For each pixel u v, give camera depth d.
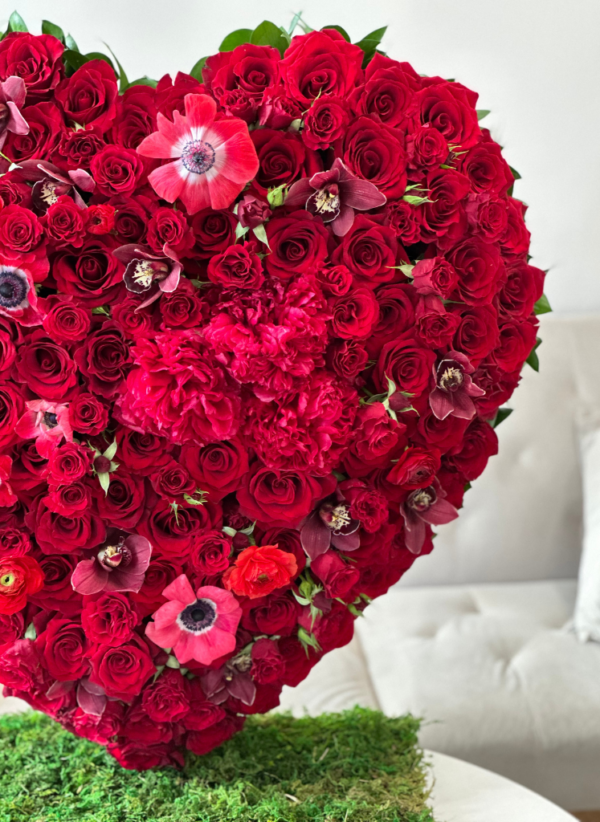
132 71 1.86
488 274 0.93
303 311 0.86
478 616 1.76
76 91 0.89
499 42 1.97
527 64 1.99
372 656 1.64
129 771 1.05
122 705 0.97
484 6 1.95
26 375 0.87
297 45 0.89
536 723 1.43
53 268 0.87
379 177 0.90
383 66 0.92
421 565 1.93
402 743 1.13
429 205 0.91
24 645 0.93
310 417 0.88
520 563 1.92
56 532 0.90
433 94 0.92
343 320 0.89
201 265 0.89
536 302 1.04
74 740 1.12
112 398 0.88
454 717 1.44
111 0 1.83
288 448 0.89
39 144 0.88
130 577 0.91
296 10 1.88
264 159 0.88
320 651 1.01
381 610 1.81
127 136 0.89
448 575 1.94
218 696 0.98
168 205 0.88
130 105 0.89
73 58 0.91
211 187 0.85
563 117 2.03
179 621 0.93
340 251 0.89
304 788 1.03
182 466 0.90
